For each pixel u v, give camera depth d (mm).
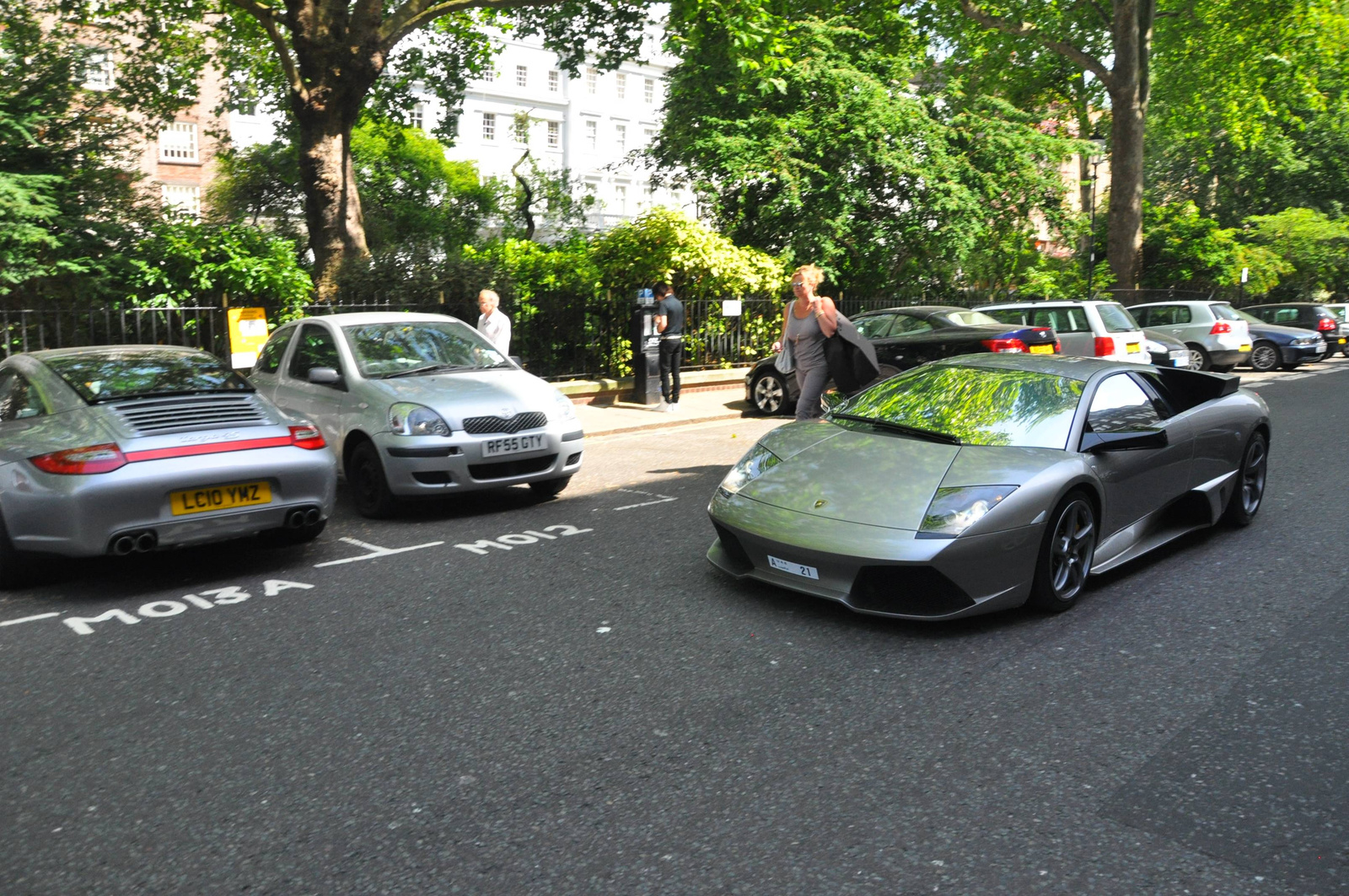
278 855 2848
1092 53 30562
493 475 7508
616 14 17578
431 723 3754
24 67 12469
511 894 2650
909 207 20500
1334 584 5508
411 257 14078
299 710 3885
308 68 14508
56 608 5227
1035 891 2660
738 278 16859
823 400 9117
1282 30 28516
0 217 10680
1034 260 25859
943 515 4676
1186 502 6277
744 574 5254
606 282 16422
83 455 5301
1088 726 3715
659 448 11023
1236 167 43219
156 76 19234
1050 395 5645
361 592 5508
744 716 3814
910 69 21500
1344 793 3188
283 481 5805
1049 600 4961
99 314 11305
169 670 4320
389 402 7414
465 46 20250
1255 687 4074
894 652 4512
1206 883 2693
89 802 3156
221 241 12094
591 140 55969
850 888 2672
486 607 5215
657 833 2959
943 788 3234
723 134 19188
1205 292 31875
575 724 3742
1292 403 14961
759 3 15781
